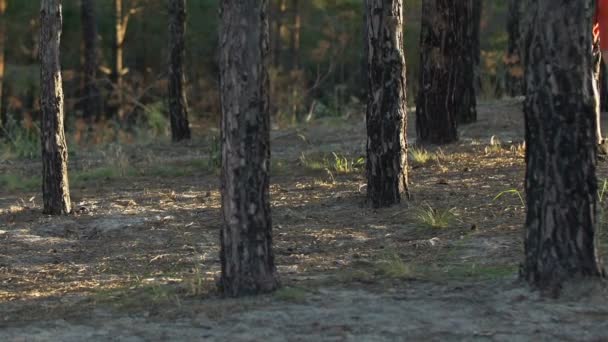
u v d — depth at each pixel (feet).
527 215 25.02
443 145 55.21
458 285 25.95
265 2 25.36
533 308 23.38
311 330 22.62
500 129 61.05
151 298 26.73
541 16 23.81
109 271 32.53
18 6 105.40
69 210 44.29
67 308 26.48
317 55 101.65
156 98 103.96
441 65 55.11
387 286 26.40
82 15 98.73
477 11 84.33
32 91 103.60
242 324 23.31
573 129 23.98
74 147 74.33
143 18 114.73
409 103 88.43
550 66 23.82
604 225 32.12
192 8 111.86
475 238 32.78
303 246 34.45
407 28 98.43
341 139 65.57
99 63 104.06
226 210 26.03
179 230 39.24
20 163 66.80
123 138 76.84
